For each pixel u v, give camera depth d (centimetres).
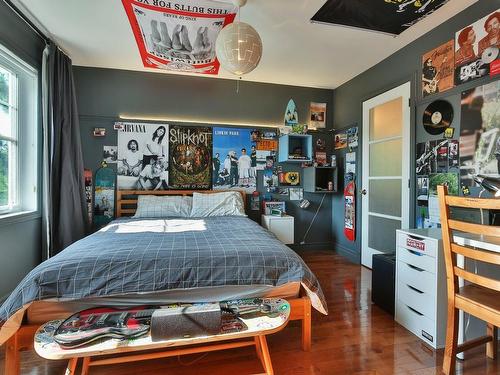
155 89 349
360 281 278
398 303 196
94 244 175
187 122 355
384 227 299
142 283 140
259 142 377
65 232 275
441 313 165
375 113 315
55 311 138
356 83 351
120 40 266
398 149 281
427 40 246
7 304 128
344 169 373
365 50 282
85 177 329
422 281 175
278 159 385
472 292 143
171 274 144
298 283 164
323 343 171
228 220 281
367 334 182
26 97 253
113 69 337
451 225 138
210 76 362
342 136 378
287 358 157
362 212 335
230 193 341
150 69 339
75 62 318
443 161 229
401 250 194
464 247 133
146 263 145
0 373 144
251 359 156
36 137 257
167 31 245
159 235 206
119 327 123
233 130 368
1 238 211
